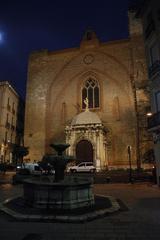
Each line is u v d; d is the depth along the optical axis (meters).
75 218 6.71
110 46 39.44
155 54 18.50
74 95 38.97
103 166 32.12
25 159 37.38
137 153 33.00
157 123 16.52
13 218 7.09
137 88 35.41
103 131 34.47
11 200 10.06
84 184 8.73
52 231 5.82
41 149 37.44
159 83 17.25
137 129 33.94
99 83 38.25
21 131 51.94
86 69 39.50
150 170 29.69
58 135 37.72
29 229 5.99
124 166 33.38
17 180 19.22
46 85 40.53
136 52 37.06
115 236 5.42
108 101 37.09
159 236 5.40
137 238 5.27
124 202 9.96
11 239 5.22
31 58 42.78
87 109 36.28
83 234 5.58
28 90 41.00
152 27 18.48
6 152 42.25
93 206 8.59
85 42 40.84
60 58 41.41
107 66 38.62
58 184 8.25
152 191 14.16
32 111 39.75
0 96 42.16
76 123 34.53
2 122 40.88
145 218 7.05
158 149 17.08
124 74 37.38
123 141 34.53
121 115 35.78
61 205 8.07
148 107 34.03
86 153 33.22
